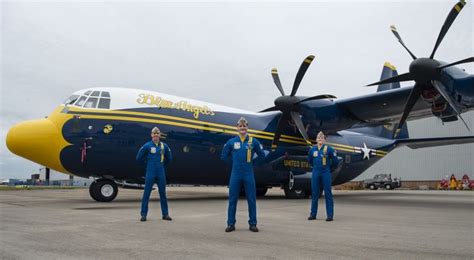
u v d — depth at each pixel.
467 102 11.50
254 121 14.76
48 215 7.85
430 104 11.78
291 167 15.17
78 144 11.60
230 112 14.37
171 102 13.01
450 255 4.32
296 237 5.46
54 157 11.60
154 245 4.80
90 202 11.82
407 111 11.70
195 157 13.17
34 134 11.29
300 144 15.56
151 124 12.34
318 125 14.59
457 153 35.75
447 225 6.81
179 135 12.79
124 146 11.96
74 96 12.14
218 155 13.65
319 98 13.20
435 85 10.69
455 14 10.31
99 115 11.82
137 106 12.31
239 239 5.28
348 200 14.84
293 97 13.62
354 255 4.32
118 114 11.99
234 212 6.06
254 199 6.11
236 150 6.20
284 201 13.50
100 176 12.38
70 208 9.55
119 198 14.08
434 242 5.09
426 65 10.54
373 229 6.28
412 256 4.27
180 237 5.38
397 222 7.25
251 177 6.14
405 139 18.66
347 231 6.04
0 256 4.15
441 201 14.24
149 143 7.40
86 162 11.73
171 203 11.78
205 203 11.84
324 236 5.55
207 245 4.84
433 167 37.06
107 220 7.12
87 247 4.64
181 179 13.61
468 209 10.38
